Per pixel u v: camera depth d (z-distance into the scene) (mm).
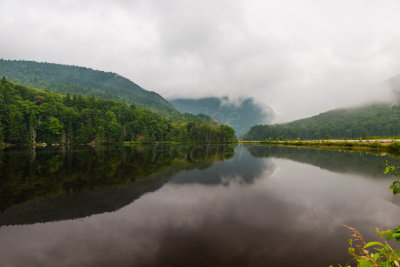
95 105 121438
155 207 15078
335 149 68625
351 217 13445
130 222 12602
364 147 70438
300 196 17750
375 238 10758
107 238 10703
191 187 20328
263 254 9289
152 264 8539
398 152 52188
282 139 194250
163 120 162875
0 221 12719
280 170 29875
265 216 13531
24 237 10836
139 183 21578
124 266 8414
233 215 13688
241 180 23422
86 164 32312
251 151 65125
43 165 30406
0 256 9227
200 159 42250
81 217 13320
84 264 8594
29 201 16094
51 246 9969
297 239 10609
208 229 11688
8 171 25969
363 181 23188
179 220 12891
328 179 24203
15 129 67625
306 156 48219
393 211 14461
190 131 156125
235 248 9734
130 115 130500
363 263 2918
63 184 20812
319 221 12828
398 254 2760
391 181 23172
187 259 8891
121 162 35562
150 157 43938
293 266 8438
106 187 19969
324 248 9797
